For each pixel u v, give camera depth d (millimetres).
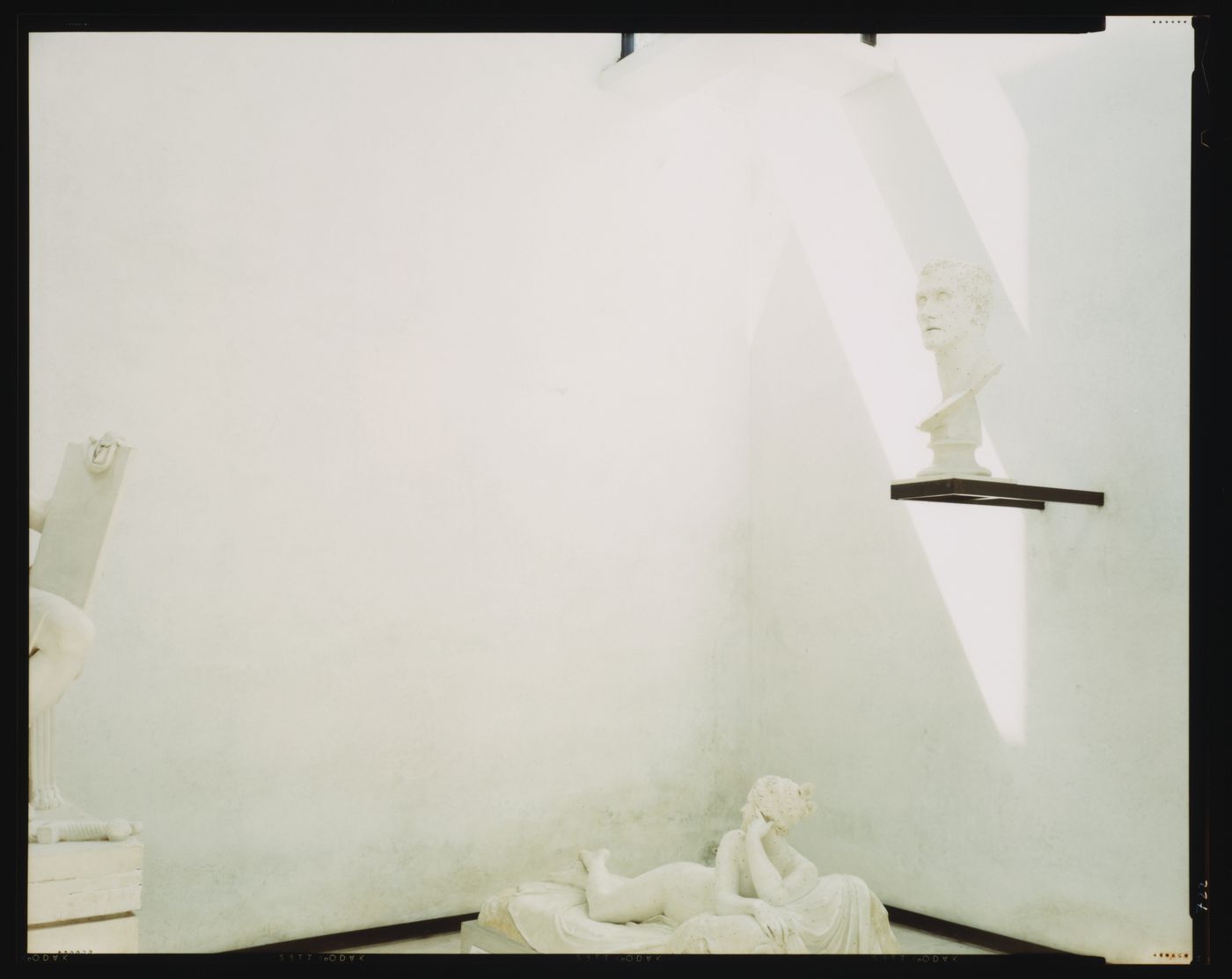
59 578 3441
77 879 2947
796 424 6199
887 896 5516
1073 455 4832
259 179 4910
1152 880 4461
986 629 5145
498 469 5551
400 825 5141
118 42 4590
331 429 5051
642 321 6117
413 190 5344
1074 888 4727
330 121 5117
